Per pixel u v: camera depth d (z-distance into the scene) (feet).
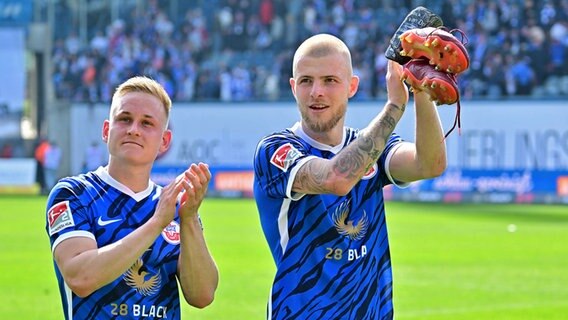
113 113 20.10
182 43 143.84
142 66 142.20
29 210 104.58
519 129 117.80
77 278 18.95
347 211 21.71
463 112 119.55
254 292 49.37
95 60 143.84
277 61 138.82
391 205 111.34
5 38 143.74
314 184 20.30
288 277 21.65
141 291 19.90
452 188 120.47
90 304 19.65
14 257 64.03
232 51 142.41
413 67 18.83
